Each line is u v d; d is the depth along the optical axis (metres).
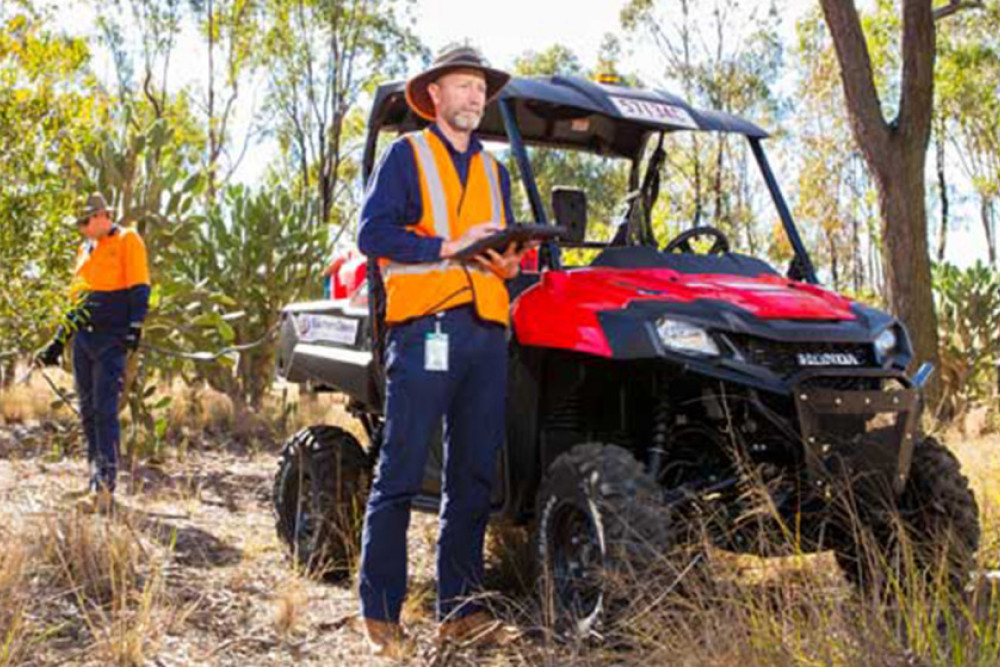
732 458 3.77
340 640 3.68
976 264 11.66
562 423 4.07
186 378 9.21
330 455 4.72
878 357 3.86
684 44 34.00
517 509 4.07
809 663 2.84
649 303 3.74
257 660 3.43
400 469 3.51
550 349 3.96
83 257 5.85
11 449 7.38
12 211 4.16
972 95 30.94
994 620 3.05
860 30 9.88
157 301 7.31
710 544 3.43
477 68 3.54
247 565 4.64
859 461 3.68
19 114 4.27
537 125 4.69
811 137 31.06
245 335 10.91
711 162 20.16
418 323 3.47
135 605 3.78
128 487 6.47
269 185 11.22
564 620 3.58
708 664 2.89
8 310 4.21
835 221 30.80
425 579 4.52
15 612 3.39
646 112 4.40
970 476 5.76
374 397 4.54
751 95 33.75
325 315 5.02
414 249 3.43
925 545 3.82
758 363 3.69
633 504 3.43
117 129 7.52
